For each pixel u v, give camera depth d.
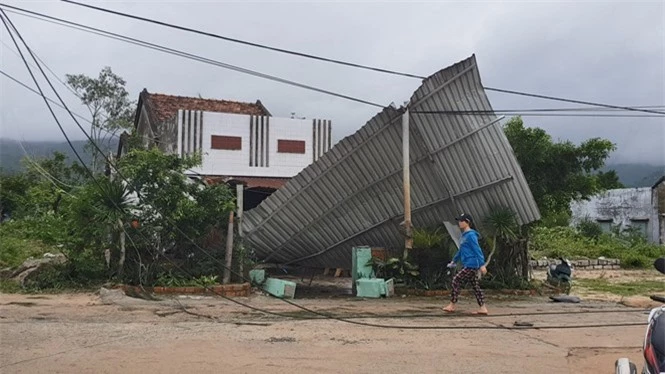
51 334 8.78
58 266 13.55
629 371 4.68
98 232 13.08
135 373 6.96
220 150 28.03
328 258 16.92
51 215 15.01
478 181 14.91
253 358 7.78
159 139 30.27
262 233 16.16
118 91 36.12
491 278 15.34
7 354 7.60
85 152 34.19
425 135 14.68
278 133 29.41
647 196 41.28
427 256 14.87
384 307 12.66
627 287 18.94
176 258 13.99
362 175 15.36
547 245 28.78
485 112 14.19
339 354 8.17
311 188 15.62
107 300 11.75
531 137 30.19
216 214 13.92
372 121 14.67
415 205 15.52
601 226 42.94
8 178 28.28
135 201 13.45
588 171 31.23
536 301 14.38
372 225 15.93
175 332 9.18
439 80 14.12
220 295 13.02
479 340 9.45
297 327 9.95
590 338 9.91
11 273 14.27
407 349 8.63
